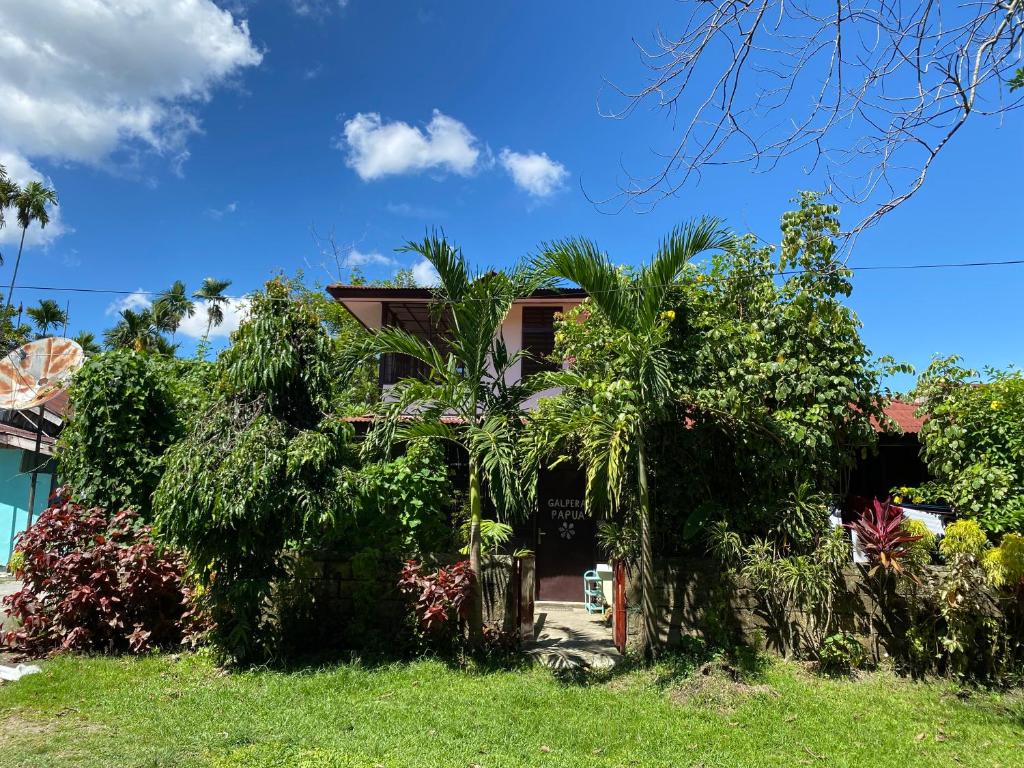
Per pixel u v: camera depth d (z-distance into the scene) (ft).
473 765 14.35
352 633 22.90
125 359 27.12
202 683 19.72
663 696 19.06
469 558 22.81
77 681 19.52
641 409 21.20
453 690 19.21
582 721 17.16
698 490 24.03
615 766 14.62
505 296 22.80
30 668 20.90
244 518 20.66
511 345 40.91
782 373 22.67
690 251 21.25
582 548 35.12
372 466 25.35
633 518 23.70
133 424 26.68
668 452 24.47
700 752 15.48
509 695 18.80
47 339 38.34
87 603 22.65
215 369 25.13
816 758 15.25
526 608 25.34
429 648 22.12
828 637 21.04
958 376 24.80
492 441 20.68
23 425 50.49
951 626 20.07
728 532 22.39
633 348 20.31
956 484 23.09
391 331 23.08
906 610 21.17
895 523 21.08
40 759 13.97
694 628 22.52
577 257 21.61
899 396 27.09
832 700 18.71
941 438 23.89
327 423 22.36
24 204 101.35
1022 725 17.21
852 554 22.39
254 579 21.57
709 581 22.77
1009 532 21.20
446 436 22.82
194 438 21.59
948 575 20.31
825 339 22.80
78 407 26.45
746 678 19.98
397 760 14.46
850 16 10.62
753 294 25.03
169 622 23.31
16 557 23.75
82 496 25.68
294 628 23.12
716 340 23.03
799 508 21.81
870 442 23.06
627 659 22.00
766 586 21.76
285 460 20.99
